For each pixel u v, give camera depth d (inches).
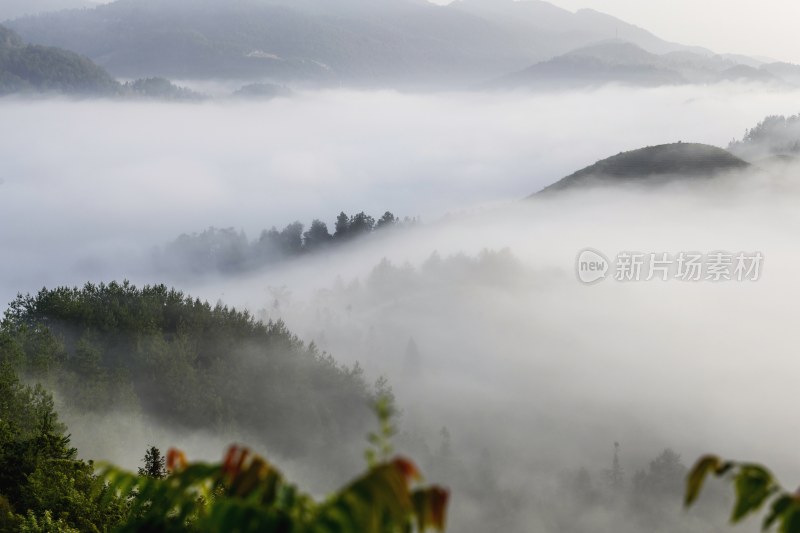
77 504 1446.9
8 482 1991.9
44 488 1552.7
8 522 1481.3
